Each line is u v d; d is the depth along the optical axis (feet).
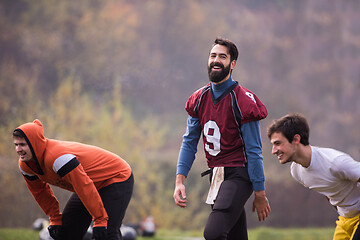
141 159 349.41
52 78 607.37
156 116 641.40
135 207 334.24
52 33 641.81
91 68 635.66
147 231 160.56
